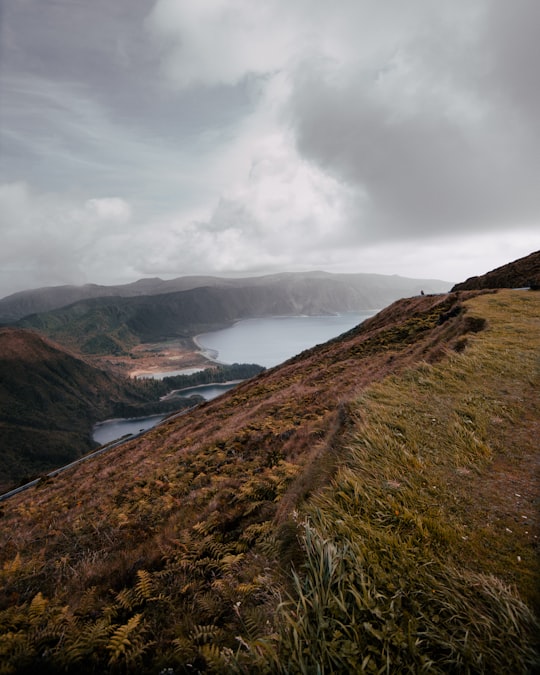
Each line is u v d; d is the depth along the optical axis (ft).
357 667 7.87
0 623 15.02
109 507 37.76
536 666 7.64
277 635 8.87
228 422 64.90
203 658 10.49
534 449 18.24
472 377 30.19
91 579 19.52
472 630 8.63
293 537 14.25
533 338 41.32
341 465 18.04
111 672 11.12
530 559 10.67
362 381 51.65
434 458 17.85
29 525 43.68
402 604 9.56
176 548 19.57
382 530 12.39
